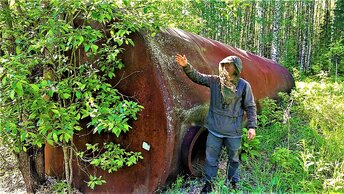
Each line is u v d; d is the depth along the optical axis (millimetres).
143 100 3422
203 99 3781
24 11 3402
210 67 4277
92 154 3771
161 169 3330
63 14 3420
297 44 21000
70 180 3635
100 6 3074
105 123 2926
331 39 19641
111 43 3523
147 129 3406
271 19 19656
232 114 3330
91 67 3389
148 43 3396
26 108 3086
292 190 3473
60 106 3227
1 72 2916
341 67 15500
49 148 4160
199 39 4680
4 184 4113
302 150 4559
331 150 4328
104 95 3264
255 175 3842
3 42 3449
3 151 4332
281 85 6750
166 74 3434
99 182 3471
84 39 3057
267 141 4703
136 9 3438
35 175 3863
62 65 3496
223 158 4227
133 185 3508
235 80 3266
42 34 3252
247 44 20047
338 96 6488
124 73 3516
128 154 3354
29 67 3332
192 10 4582
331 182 3324
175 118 3371
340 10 19453
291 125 5516
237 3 4270
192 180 3787
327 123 5523
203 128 3643
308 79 14016
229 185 3572
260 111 5656
